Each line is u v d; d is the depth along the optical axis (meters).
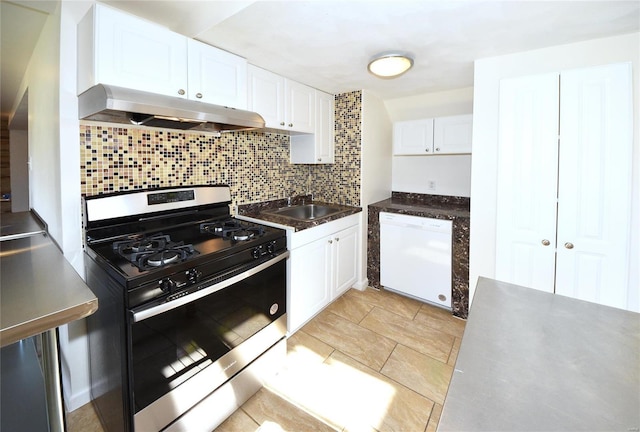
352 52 1.87
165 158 1.89
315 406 1.59
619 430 0.51
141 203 1.73
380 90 2.75
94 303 0.87
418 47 1.80
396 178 3.43
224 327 1.49
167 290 1.23
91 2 1.31
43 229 1.82
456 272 2.45
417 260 2.65
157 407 1.23
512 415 0.54
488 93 1.98
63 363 1.54
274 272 1.82
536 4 1.35
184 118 1.44
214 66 1.72
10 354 1.47
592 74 1.65
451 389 0.61
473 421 0.53
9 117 4.34
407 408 1.58
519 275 1.92
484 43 1.75
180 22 1.49
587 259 1.72
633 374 0.64
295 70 2.20
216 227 1.91
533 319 0.87
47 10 1.46
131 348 1.13
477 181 2.06
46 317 0.78
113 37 1.30
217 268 1.45
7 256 1.26
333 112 2.94
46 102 1.72
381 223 2.87
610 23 1.51
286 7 1.36
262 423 1.49
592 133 1.67
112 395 1.30
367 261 3.03
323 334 2.23
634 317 0.87
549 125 1.78
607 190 1.65
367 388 1.71
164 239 1.59
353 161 2.88
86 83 1.35
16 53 2.07
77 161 1.50
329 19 1.47
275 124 2.27
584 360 0.69
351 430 1.45
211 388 1.43
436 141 2.77
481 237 2.09
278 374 1.83
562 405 0.56
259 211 2.60
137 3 1.32
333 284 2.54
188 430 1.34
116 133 1.66
